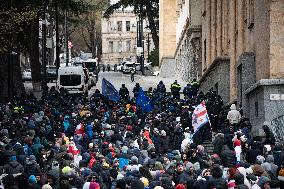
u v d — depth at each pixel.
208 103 53.94
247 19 54.84
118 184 27.61
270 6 46.19
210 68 67.19
